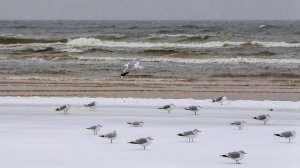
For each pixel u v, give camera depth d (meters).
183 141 17.52
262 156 15.27
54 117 22.38
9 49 57.88
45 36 79.00
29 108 24.62
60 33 91.94
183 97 28.03
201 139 17.86
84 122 21.25
